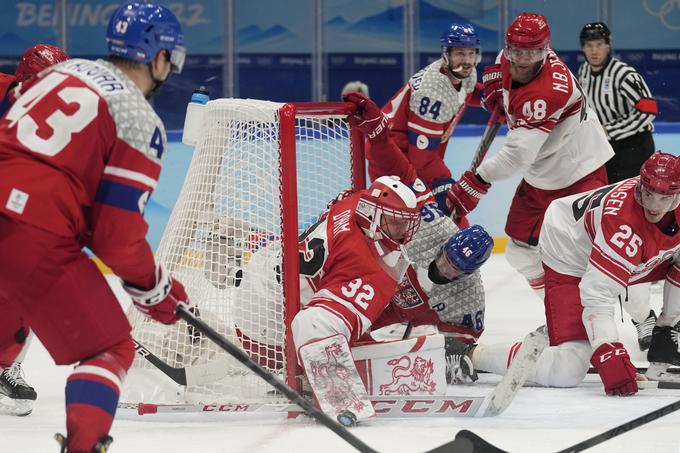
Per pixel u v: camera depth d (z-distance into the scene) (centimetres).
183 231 1070
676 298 1144
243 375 1049
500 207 2397
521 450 879
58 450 887
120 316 751
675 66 2533
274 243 1045
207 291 1050
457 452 807
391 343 1034
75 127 716
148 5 782
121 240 729
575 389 1142
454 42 1488
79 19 2556
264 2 2592
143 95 786
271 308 1040
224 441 914
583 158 1338
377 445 896
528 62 1233
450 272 1122
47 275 716
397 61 2622
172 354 1047
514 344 1144
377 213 976
